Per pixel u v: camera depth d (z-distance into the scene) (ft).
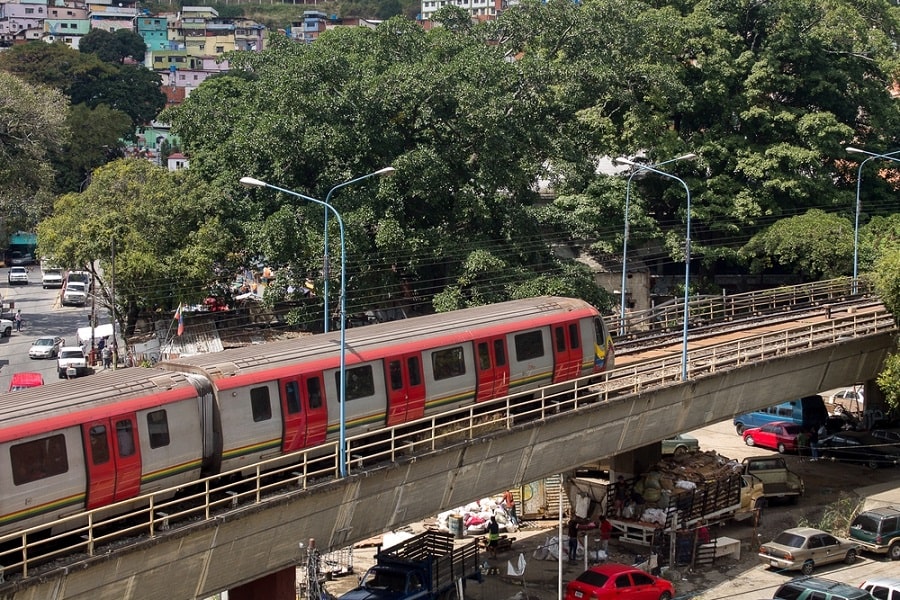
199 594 101.24
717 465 164.76
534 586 139.54
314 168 220.84
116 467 99.71
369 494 114.01
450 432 121.19
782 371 167.73
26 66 518.37
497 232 229.86
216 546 100.78
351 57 237.04
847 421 216.13
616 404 140.05
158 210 219.61
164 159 526.57
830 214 265.54
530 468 132.57
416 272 227.20
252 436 111.34
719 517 158.20
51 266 229.25
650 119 262.67
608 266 269.85
